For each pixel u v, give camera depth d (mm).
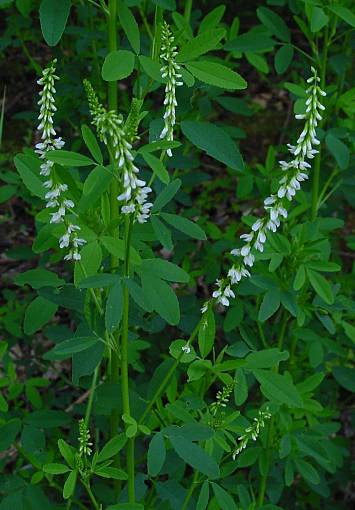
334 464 2826
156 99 3830
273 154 3027
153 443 1817
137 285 1728
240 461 2506
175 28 2639
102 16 3480
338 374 2830
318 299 2506
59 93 3115
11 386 2684
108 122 1545
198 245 3857
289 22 5289
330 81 3576
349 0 2500
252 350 2205
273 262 2197
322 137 2639
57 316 4066
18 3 3086
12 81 5430
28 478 2635
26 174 1819
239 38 2590
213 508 2289
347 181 2865
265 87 5805
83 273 1806
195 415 2191
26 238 4805
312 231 2250
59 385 3592
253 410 2518
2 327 3354
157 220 1812
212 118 5492
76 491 2758
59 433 2715
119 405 2121
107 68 1708
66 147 3330
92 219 1813
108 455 1865
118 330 2062
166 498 2199
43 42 4379
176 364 1955
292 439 2521
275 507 2344
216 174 5070
